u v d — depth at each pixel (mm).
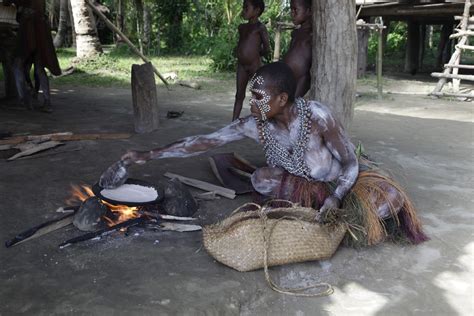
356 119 7098
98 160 4566
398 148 5359
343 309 2373
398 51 19047
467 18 9844
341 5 3730
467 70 14742
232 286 2451
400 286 2576
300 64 4047
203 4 19125
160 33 19703
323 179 3107
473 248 2992
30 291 2363
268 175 3252
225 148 5086
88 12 13344
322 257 2693
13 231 3039
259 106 2750
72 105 7664
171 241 2938
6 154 4695
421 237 3031
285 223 2613
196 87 10164
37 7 6648
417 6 10875
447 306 2412
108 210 3111
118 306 2246
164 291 2379
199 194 3627
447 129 6461
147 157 3113
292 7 4047
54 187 3811
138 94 5699
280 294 2465
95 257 2715
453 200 3775
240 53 5512
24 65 6980
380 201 2918
